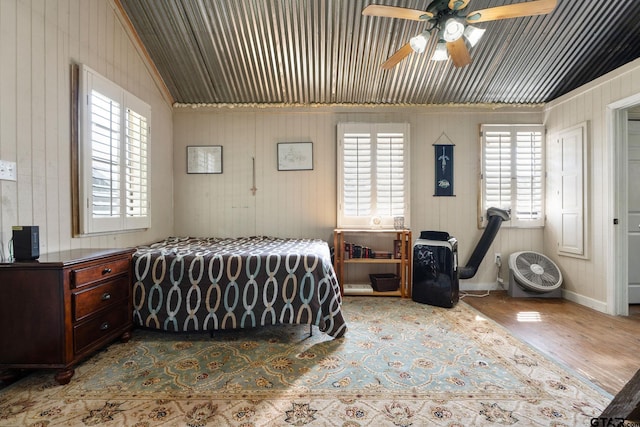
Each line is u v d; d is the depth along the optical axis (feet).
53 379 5.83
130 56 9.78
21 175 6.25
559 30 9.63
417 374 6.07
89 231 7.72
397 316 9.47
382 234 12.60
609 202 9.71
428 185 12.81
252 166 12.81
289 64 10.99
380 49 10.38
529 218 12.51
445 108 12.76
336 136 12.75
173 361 6.60
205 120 12.76
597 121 10.14
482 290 12.66
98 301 6.45
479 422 4.67
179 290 7.74
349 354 6.93
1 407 5.00
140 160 9.93
